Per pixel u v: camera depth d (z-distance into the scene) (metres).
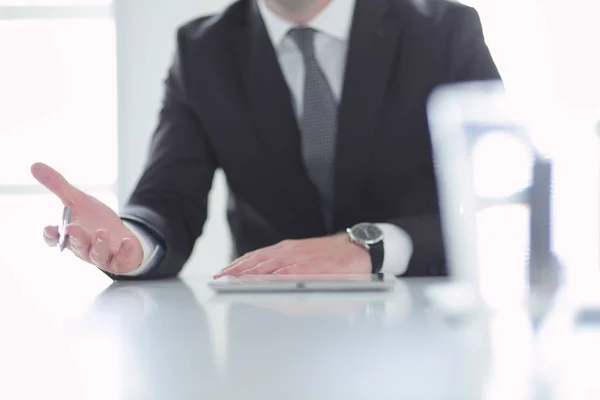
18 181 4.01
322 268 1.06
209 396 0.28
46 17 3.93
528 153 0.90
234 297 0.73
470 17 1.56
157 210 1.39
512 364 0.34
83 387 0.30
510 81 3.60
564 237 0.87
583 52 3.58
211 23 1.63
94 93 3.94
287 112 1.52
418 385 0.29
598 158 0.87
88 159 3.95
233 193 1.60
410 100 1.49
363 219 1.52
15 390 0.30
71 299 0.73
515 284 0.82
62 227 1.08
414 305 0.62
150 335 0.45
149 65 3.80
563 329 0.46
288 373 0.32
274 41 1.53
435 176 1.34
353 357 0.36
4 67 3.97
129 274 1.11
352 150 1.50
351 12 1.52
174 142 1.53
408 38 1.52
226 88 1.55
